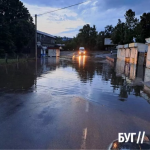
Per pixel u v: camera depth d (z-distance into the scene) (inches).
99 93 254.4
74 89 278.1
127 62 904.9
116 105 198.7
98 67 634.2
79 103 202.8
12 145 113.4
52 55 1515.7
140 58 743.1
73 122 148.7
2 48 889.5
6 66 621.6
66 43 2714.1
